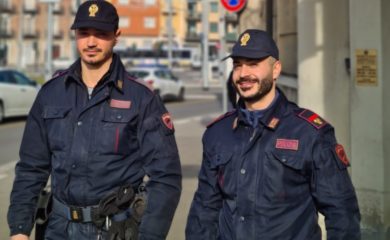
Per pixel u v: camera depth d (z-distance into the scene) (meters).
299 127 2.38
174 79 23.66
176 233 5.16
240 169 2.42
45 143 2.89
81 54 2.81
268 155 2.38
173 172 2.79
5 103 14.43
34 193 2.89
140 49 64.38
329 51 4.89
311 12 4.95
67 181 2.75
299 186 2.37
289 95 6.12
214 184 2.56
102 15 2.78
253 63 2.47
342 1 4.84
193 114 17.20
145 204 2.76
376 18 4.52
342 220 2.29
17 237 2.81
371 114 4.59
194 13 77.25
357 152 4.67
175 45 72.88
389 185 4.62
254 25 7.97
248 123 2.46
